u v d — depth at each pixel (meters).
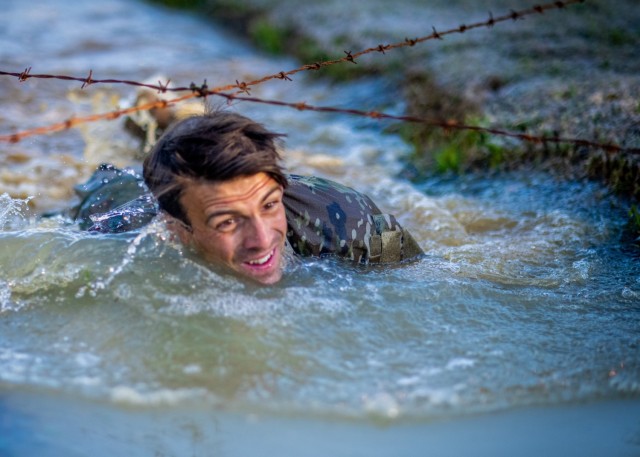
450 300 7.93
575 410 6.40
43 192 12.16
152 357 6.88
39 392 6.48
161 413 6.29
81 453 5.88
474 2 22.91
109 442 5.99
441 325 7.50
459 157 13.89
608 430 6.20
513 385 6.62
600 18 19.70
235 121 7.30
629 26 18.88
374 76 19.14
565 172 12.38
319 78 20.22
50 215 10.66
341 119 17.20
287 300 7.59
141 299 7.50
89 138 14.31
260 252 7.48
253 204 7.31
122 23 26.53
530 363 6.93
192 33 25.44
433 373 6.73
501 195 12.20
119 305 7.49
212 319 7.27
